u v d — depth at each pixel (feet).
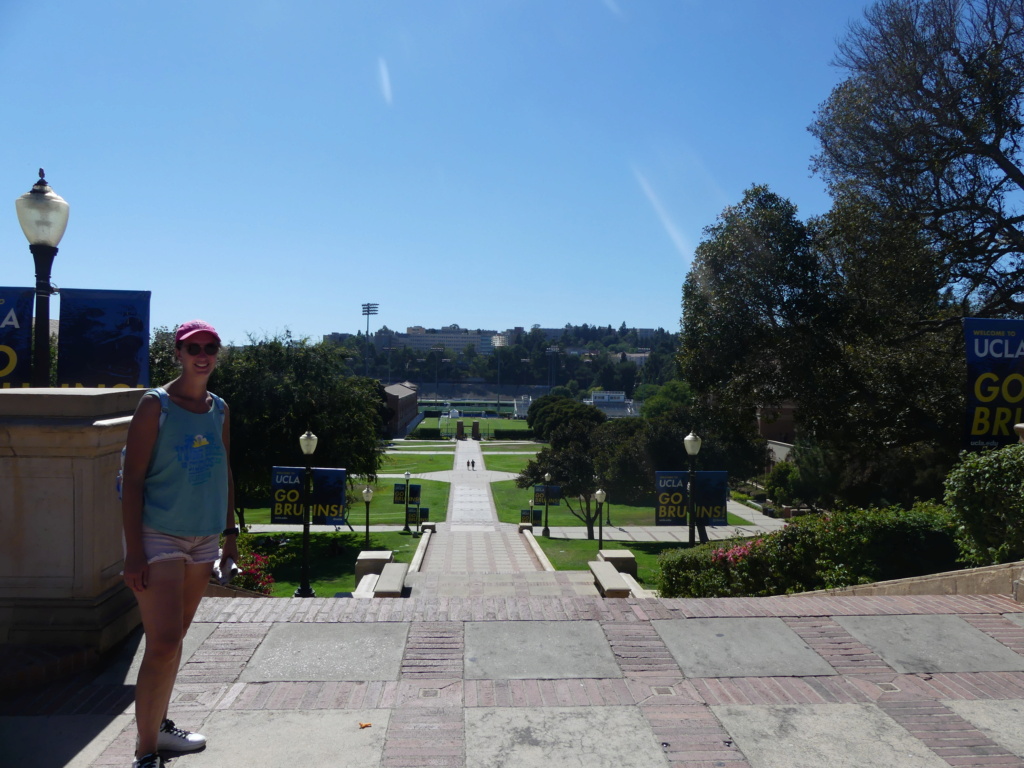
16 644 11.77
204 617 14.01
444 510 146.10
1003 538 19.84
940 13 53.26
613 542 114.11
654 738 9.76
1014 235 54.03
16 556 11.93
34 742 9.48
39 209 17.53
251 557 36.19
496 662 12.14
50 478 11.92
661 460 123.65
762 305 61.67
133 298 23.08
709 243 63.46
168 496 8.87
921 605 15.24
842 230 58.13
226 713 10.31
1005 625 14.05
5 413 11.76
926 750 9.51
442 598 15.53
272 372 101.96
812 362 59.31
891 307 57.21
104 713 10.30
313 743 9.51
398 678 11.50
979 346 28.17
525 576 46.29
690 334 65.87
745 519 138.41
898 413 57.26
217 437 9.38
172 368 104.94
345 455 103.50
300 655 12.30
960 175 55.83
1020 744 9.69
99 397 11.97
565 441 140.05
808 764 9.14
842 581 28.73
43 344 18.10
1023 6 50.47
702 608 14.94
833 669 12.04
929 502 34.86
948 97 52.54
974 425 28.35
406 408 387.55
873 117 56.34
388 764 9.00
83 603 11.91
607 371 634.43
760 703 10.82
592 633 13.46
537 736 9.77
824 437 65.10
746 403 64.23
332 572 85.10
